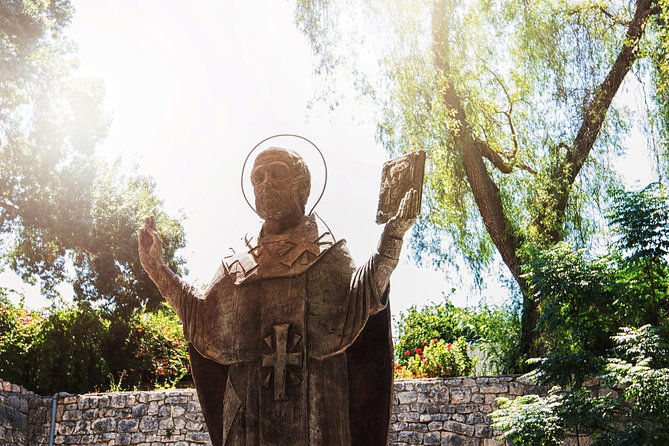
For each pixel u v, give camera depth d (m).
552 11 16.75
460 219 16.16
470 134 16.38
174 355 19.27
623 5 16.64
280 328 5.18
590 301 12.36
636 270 12.59
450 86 16.73
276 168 5.66
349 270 5.39
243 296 5.38
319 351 5.20
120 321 18.84
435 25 16.73
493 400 14.25
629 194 12.59
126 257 19.25
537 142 16.47
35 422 15.48
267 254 5.47
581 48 16.41
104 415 15.30
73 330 18.00
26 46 19.17
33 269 19.45
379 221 5.43
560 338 12.57
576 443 13.02
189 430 14.94
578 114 16.25
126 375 18.59
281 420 5.07
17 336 17.66
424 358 16.19
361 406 5.43
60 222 19.05
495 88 17.03
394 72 16.34
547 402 11.93
